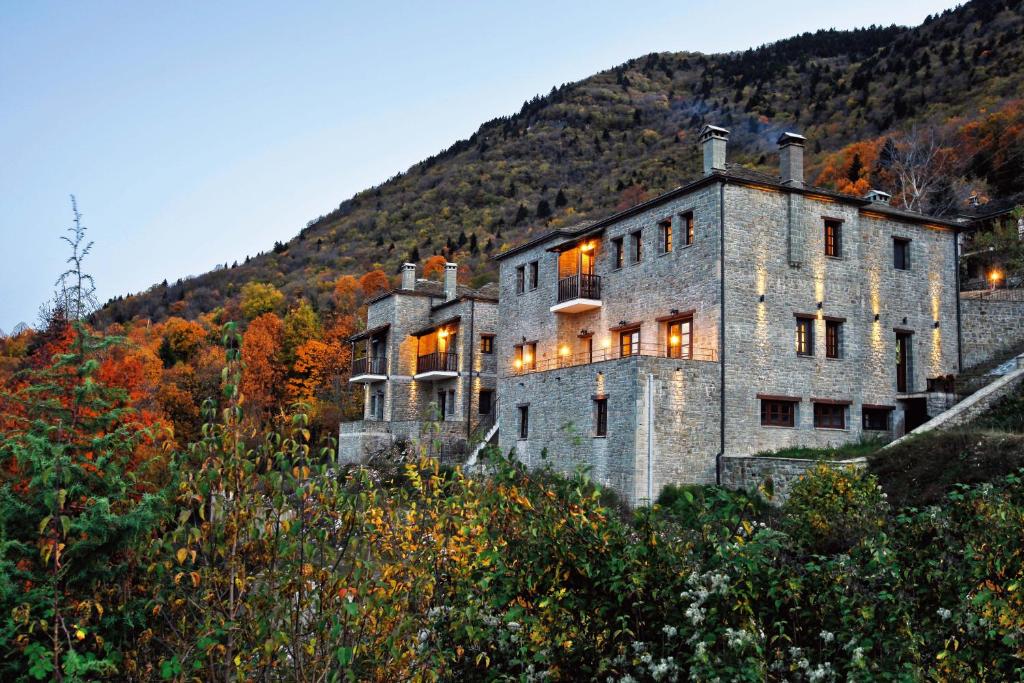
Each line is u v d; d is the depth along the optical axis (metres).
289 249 135.38
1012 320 30.62
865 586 5.45
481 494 6.09
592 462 24.69
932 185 58.22
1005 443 17.03
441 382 41.84
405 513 6.05
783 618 5.48
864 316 26.64
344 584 4.99
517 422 29.23
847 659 5.13
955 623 5.12
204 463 4.86
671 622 5.35
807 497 14.31
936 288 28.67
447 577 6.10
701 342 24.66
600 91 178.88
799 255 25.36
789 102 128.12
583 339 30.78
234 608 4.80
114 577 5.77
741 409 24.00
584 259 30.84
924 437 19.11
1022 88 72.88
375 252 118.56
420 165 181.25
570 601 5.64
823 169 73.00
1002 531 5.55
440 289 45.41
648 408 22.91
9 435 6.23
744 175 24.88
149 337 79.00
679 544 5.64
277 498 4.92
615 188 120.94
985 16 103.75
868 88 104.06
